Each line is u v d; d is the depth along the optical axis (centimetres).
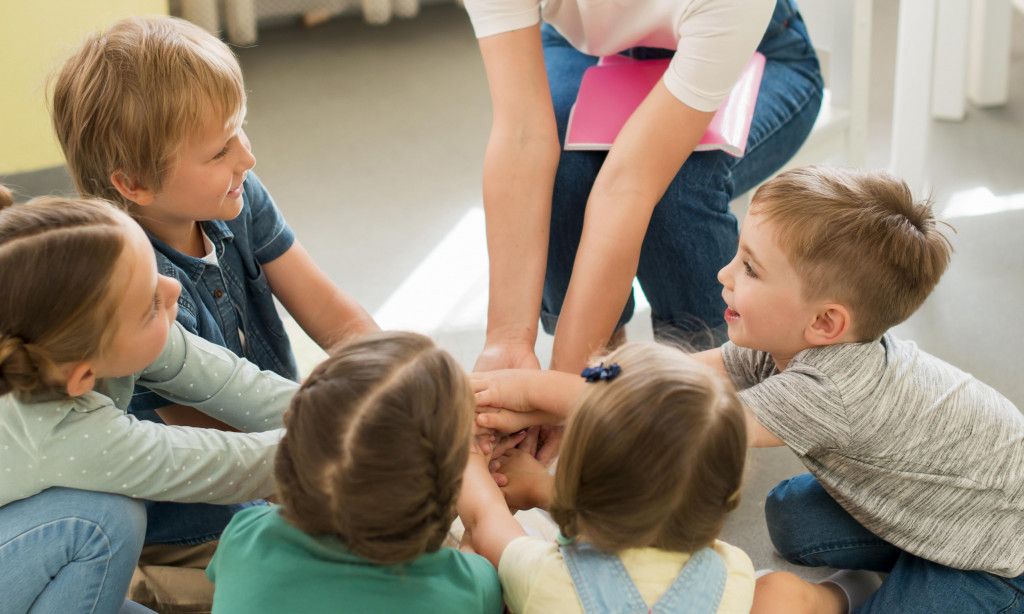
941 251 101
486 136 242
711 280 137
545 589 85
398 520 77
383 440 76
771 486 138
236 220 118
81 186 107
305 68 283
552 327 151
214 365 105
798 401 99
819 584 113
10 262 80
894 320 102
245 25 287
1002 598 100
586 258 116
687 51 114
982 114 227
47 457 88
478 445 110
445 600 82
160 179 102
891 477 101
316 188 221
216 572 86
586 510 83
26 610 88
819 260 98
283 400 108
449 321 175
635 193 116
